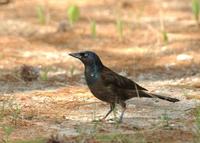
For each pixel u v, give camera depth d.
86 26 20.47
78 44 18.83
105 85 11.88
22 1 23.30
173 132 11.16
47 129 11.42
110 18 21.52
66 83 15.25
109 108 12.93
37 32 19.88
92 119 12.14
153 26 20.47
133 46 18.62
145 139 10.77
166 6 22.86
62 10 22.42
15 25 20.59
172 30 20.03
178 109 12.84
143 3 23.16
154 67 16.70
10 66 16.67
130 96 12.09
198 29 20.06
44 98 13.73
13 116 12.10
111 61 17.31
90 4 23.08
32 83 15.19
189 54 17.64
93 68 11.94
